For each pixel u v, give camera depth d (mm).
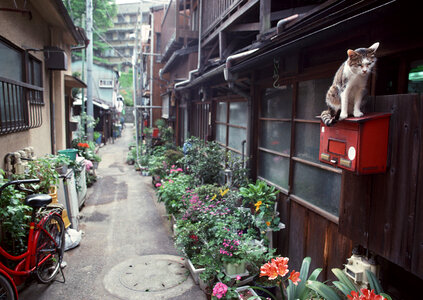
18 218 3100
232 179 5148
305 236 3607
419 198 1803
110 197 7734
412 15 2121
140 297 3449
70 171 5445
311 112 3543
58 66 6086
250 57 3748
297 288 2414
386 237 2037
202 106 9000
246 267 3613
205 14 7781
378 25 2420
